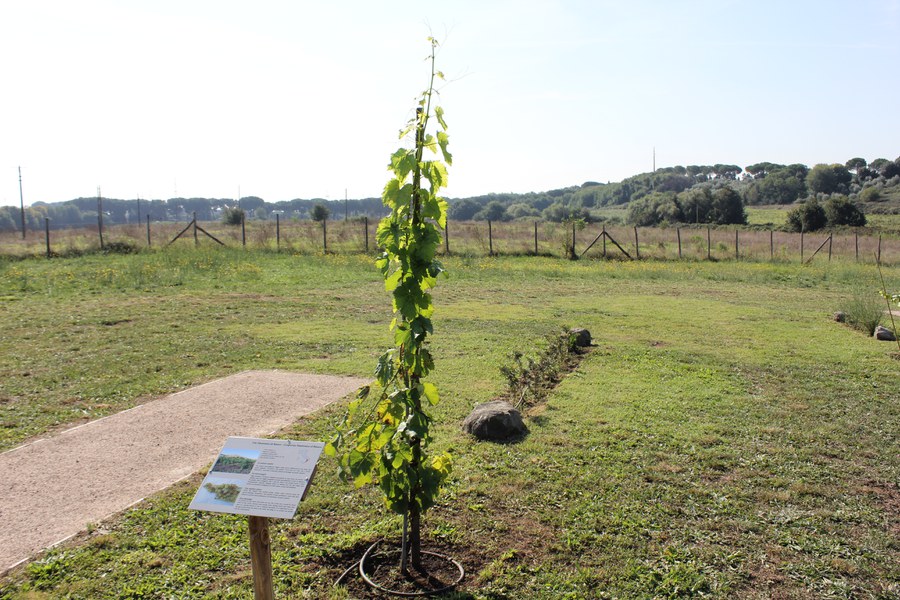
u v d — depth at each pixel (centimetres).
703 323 1279
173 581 389
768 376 877
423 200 371
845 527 462
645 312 1405
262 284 1734
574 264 2377
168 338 1091
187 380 843
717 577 396
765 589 385
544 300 1571
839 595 380
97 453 592
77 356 960
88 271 1872
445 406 725
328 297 1551
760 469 563
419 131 368
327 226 3919
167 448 605
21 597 370
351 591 381
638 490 515
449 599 370
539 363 890
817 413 718
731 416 703
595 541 437
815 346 1070
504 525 457
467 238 3097
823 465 575
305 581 390
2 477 537
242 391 793
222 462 328
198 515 471
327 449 350
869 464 579
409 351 373
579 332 1062
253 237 2933
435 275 381
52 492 510
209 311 1346
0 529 450
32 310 1320
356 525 459
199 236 3064
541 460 573
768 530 455
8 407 721
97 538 435
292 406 734
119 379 840
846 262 2591
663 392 790
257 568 320
